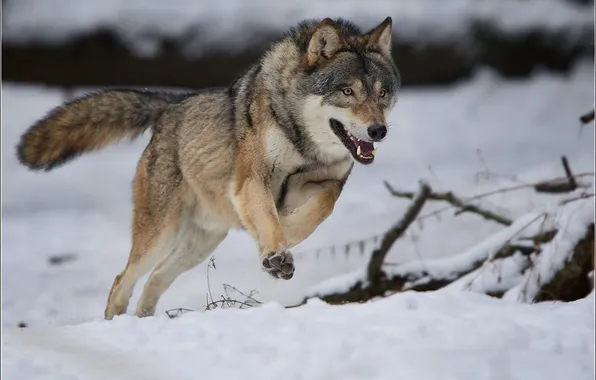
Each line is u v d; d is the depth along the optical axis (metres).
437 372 11.59
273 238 17.06
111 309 19.78
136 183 20.39
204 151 19.00
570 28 54.41
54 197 39.12
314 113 17.69
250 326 13.55
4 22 50.41
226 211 19.12
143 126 21.03
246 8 51.97
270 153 17.81
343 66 17.62
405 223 21.53
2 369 12.38
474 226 26.94
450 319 13.49
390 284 21.09
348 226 29.75
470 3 54.28
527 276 19.25
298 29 18.61
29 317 22.17
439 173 38.22
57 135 21.09
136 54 50.28
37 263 28.56
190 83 51.16
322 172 18.44
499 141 45.94
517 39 53.75
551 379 11.51
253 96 18.16
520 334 12.79
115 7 51.47
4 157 44.78
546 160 40.38
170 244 19.92
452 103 51.41
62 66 50.62
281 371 11.84
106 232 32.41
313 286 21.59
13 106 48.72
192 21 50.88
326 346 12.46
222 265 26.20
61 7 51.53
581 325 13.31
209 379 11.82
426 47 52.53
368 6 52.75
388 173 39.78
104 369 12.27
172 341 13.26
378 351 12.21
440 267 20.91
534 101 51.19
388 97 18.19
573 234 18.94
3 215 35.81
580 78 53.72
